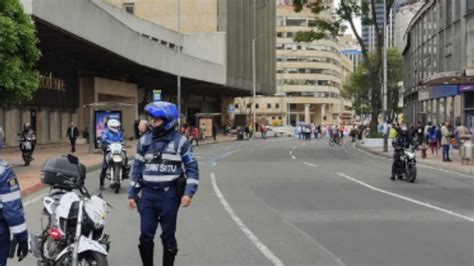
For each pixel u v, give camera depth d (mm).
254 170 24812
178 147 6801
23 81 21469
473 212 13141
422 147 31609
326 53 165000
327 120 168125
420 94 55125
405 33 74688
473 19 39062
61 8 30734
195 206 14102
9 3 21219
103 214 6629
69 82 45469
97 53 41625
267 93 99875
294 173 23297
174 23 78625
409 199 15336
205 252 9102
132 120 56812
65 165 6738
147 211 6812
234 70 80188
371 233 10625
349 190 17422
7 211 5164
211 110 94750
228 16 79562
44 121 41438
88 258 6195
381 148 42625
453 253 8984
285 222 11828
